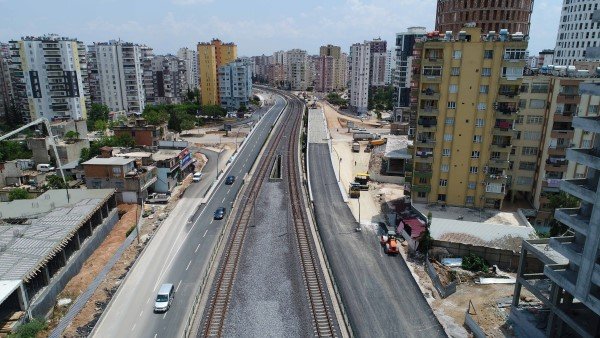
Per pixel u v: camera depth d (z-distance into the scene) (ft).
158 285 182.70
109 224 250.98
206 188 319.47
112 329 153.69
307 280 187.52
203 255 210.59
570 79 230.89
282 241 227.81
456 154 249.14
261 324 157.38
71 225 208.33
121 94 620.90
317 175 347.77
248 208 278.67
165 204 286.05
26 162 370.94
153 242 225.15
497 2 297.94
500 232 207.21
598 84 123.65
